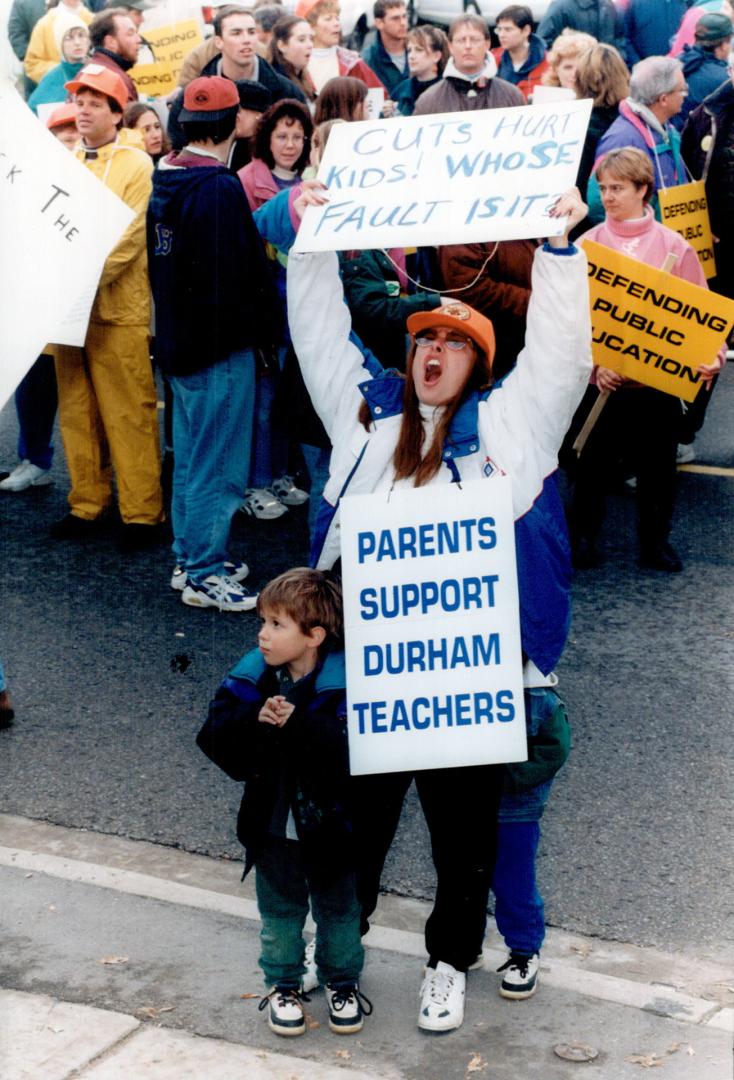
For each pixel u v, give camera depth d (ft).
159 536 34.81
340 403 17.39
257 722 16.35
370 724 16.52
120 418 33.22
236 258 28.66
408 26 60.85
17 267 22.08
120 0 50.29
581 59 39.75
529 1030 17.19
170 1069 16.40
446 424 16.55
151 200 28.96
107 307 32.30
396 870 21.09
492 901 20.25
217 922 19.60
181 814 22.57
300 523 35.55
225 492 30.04
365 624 16.53
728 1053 16.70
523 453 16.47
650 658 28.02
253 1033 17.19
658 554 32.45
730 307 29.60
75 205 22.20
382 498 16.56
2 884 20.48
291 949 17.04
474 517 16.39
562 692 26.58
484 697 16.40
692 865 21.06
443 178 16.80
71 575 32.42
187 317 28.78
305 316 17.46
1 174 22.16
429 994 17.24
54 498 37.63
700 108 40.98
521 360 16.63
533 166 16.52
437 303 25.53
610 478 31.96
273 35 44.88
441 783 16.61
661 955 18.97
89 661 28.09
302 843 16.31
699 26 49.32
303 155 32.09
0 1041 16.84
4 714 25.32
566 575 16.80
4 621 29.96
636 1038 17.02
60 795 23.13
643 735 24.98
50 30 56.65
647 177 30.48
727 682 27.07
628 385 30.94
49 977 18.26
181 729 25.38
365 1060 16.66
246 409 29.81
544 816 22.36
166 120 41.06
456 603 16.43
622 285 29.91
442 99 35.40
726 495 37.09
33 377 36.99
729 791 23.11
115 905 19.98
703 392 34.78
